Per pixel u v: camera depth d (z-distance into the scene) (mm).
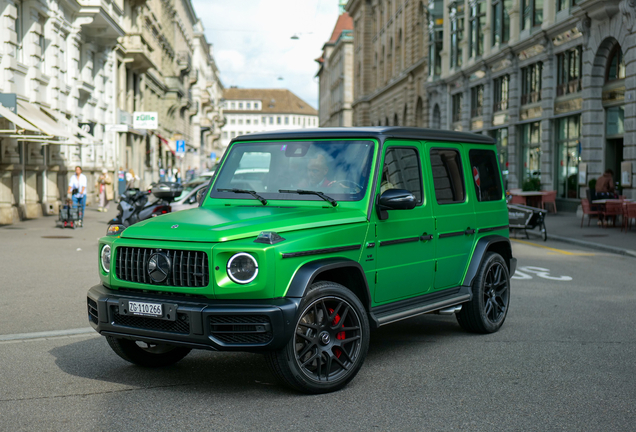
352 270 5148
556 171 27891
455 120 41062
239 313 4453
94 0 26578
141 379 5285
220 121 128500
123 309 4797
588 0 22391
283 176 5766
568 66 26406
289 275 4641
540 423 4289
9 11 19984
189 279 4629
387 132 5699
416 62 47469
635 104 20812
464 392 4934
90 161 31016
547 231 19641
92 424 4254
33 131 19109
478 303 6695
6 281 10281
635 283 10484
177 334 4598
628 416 4426
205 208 5621
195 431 4129
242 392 4938
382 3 63031
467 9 37938
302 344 4844
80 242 16062
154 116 36375
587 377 5328
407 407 4590
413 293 5930
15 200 21812
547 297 9180
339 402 4695
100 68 32219
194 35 96938
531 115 29812
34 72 22062
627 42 21125
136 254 4883
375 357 5996
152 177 50031
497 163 7418
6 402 4688
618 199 20625
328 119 117250
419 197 6016
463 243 6582
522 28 30625
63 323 7355
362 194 5414
